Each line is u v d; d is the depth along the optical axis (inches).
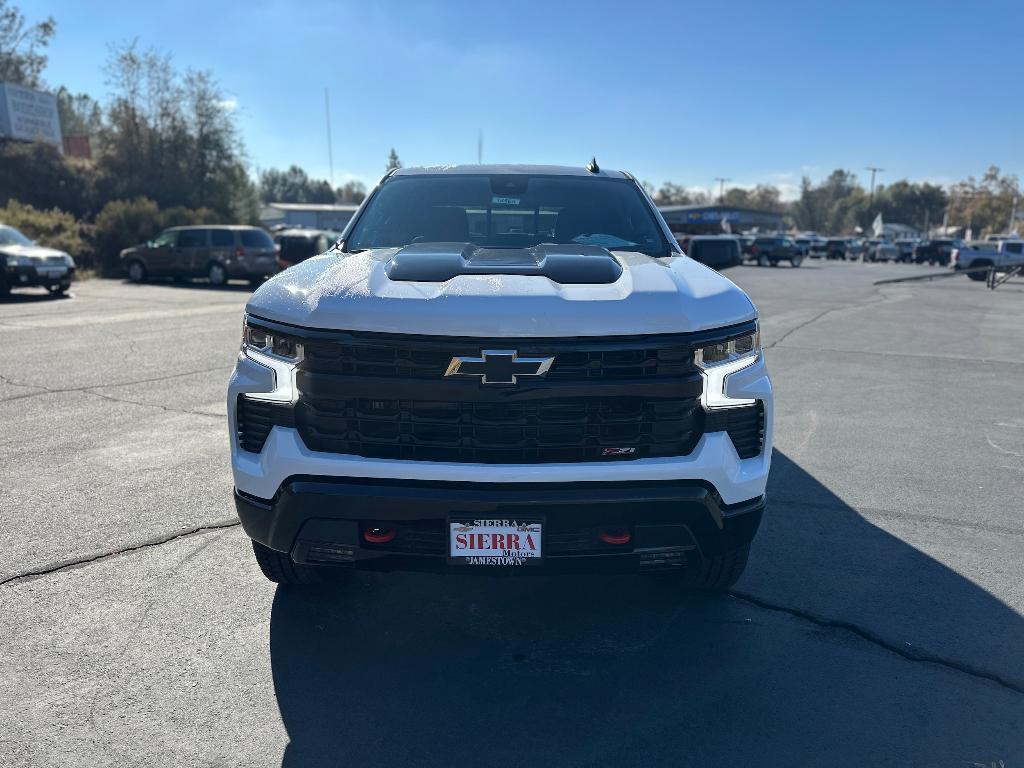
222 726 99.0
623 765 92.5
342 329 101.0
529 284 104.6
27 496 175.8
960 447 224.5
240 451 112.3
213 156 1533.0
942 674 111.9
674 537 104.5
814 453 218.1
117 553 148.0
